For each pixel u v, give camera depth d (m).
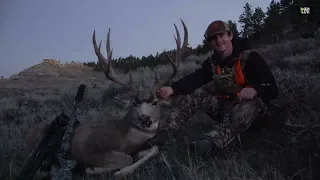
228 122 1.77
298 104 2.10
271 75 1.84
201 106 2.04
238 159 1.71
